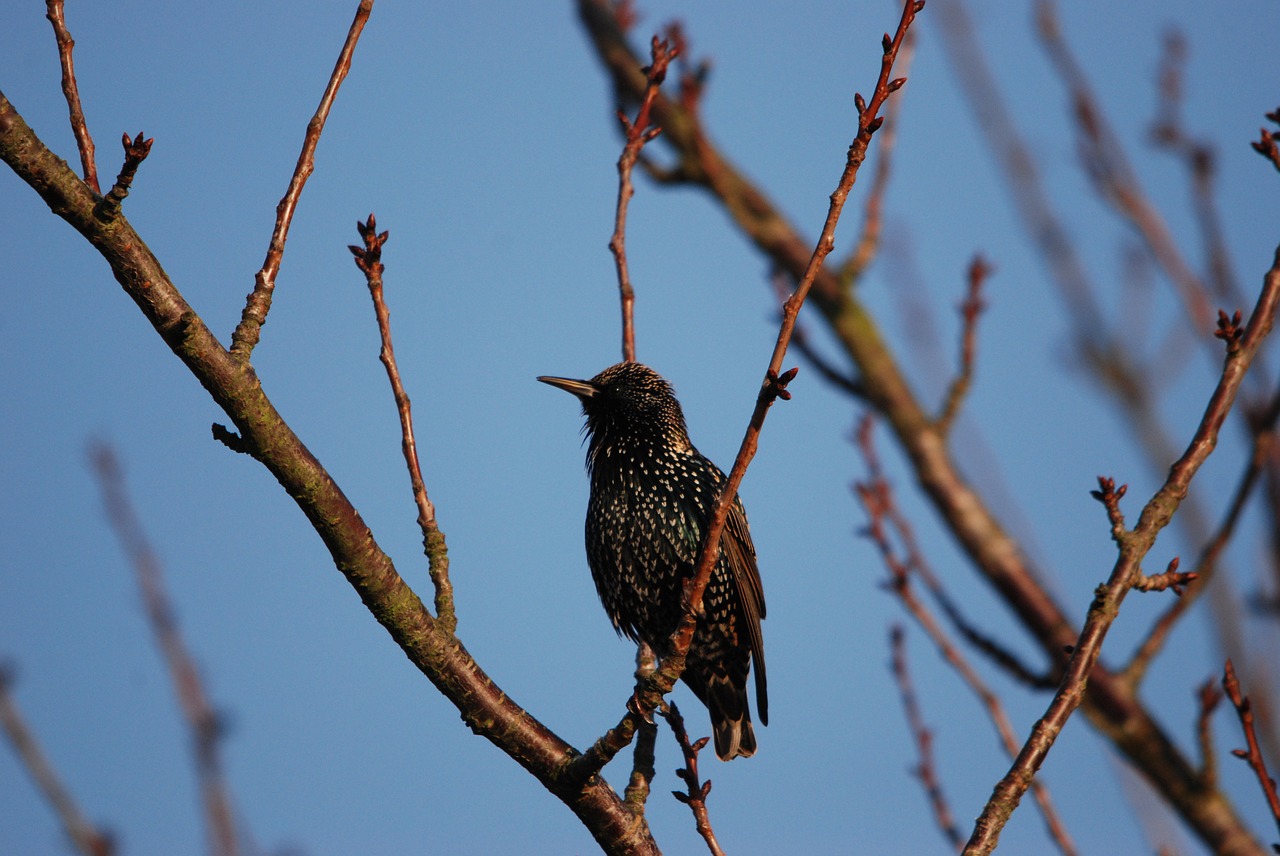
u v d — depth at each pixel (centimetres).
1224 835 932
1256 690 790
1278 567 805
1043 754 661
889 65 717
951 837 923
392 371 831
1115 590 679
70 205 659
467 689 795
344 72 756
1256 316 705
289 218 735
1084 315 924
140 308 685
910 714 966
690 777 823
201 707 770
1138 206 944
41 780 679
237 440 718
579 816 823
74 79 693
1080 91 980
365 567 759
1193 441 699
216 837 738
